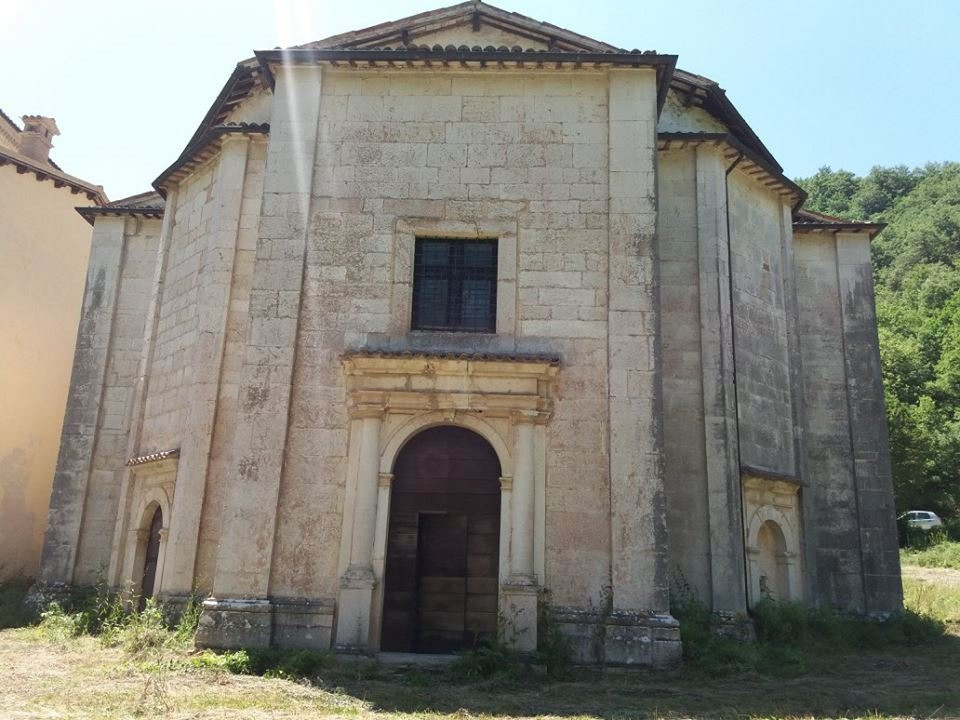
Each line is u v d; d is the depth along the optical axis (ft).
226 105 55.93
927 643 50.52
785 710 30.76
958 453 136.77
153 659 37.04
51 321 78.18
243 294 50.49
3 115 85.10
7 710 27.04
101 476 60.34
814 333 61.72
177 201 59.52
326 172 45.91
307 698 30.86
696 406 48.47
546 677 36.65
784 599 49.57
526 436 41.27
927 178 287.48
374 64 46.83
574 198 44.88
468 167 45.65
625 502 40.14
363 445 41.42
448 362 41.75
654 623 38.37
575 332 43.01
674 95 54.90
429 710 29.99
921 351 166.91
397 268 44.42
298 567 40.34
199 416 47.91
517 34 50.06
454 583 41.19
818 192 319.88
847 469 59.11
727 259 51.13
